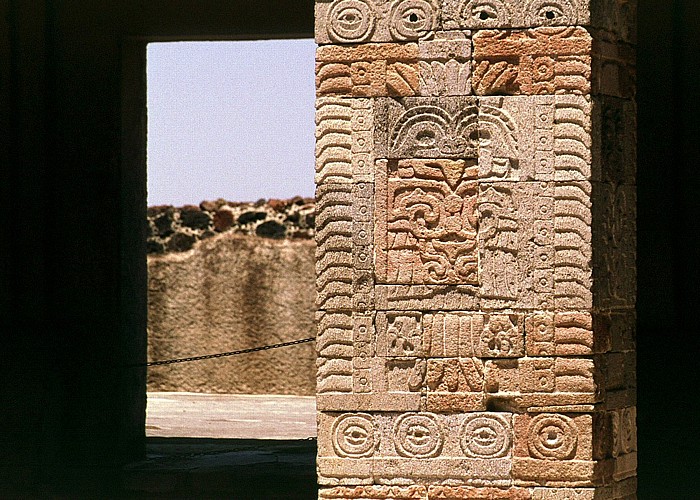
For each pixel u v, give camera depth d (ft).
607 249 36.11
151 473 54.34
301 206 90.07
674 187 52.80
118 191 57.41
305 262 89.40
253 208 90.89
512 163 35.50
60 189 57.41
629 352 37.42
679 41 52.75
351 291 35.94
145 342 61.87
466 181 35.65
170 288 91.40
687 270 52.65
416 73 35.86
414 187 35.81
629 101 37.52
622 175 37.06
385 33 35.99
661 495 49.08
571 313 35.19
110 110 57.16
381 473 35.76
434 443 35.55
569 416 35.12
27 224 57.26
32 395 54.13
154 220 91.86
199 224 91.40
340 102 36.14
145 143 61.67
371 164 35.99
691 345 52.24
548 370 35.19
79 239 57.31
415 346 35.68
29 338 54.70
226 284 90.63
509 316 35.42
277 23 56.85
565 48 35.32
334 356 36.01
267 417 79.00
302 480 53.06
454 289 35.63
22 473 53.47
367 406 35.81
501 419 35.35
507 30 35.55
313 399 88.48
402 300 35.78
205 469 55.83
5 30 57.21
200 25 57.21
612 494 36.09
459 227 35.65
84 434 57.00
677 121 52.75
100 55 57.26
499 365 35.40
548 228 35.32
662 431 52.29
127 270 58.54
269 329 90.12
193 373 91.50
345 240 36.04
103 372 57.06
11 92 57.26
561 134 35.35
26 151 57.31
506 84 35.58
